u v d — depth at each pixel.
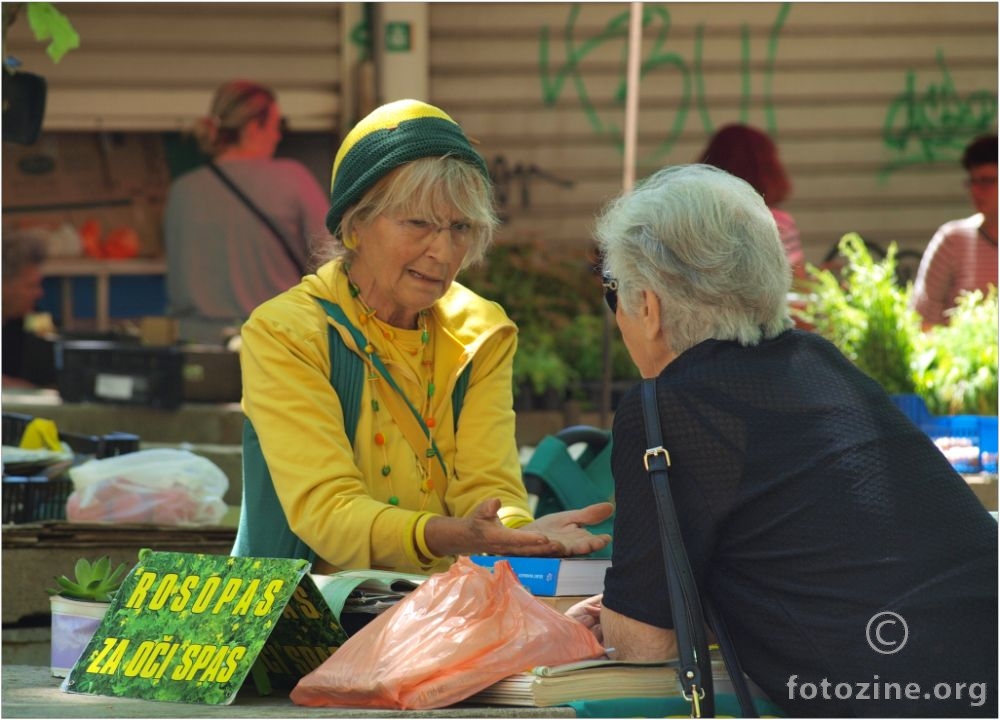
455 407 4.77
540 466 5.54
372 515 4.27
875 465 3.35
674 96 13.09
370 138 4.45
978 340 7.22
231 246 12.40
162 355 8.98
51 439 6.75
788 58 13.13
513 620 3.46
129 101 12.49
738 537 3.36
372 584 3.98
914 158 13.28
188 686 3.56
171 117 12.57
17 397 9.46
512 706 3.39
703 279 3.51
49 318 11.54
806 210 13.24
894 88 13.22
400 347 4.67
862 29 13.16
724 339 3.52
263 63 12.64
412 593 3.56
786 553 3.32
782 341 3.56
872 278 7.35
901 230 13.30
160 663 3.66
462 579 3.52
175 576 3.81
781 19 13.08
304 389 4.43
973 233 9.03
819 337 3.62
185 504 6.32
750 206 3.59
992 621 3.27
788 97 13.16
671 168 3.73
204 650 3.61
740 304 3.53
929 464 3.43
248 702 3.66
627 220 3.62
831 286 7.43
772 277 3.55
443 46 12.83
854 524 3.30
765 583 3.34
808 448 3.37
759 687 3.45
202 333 12.38
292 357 4.45
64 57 12.37
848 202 13.25
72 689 3.75
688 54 13.06
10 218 12.62
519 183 13.01
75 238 12.75
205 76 12.57
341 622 3.99
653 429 3.42
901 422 3.48
